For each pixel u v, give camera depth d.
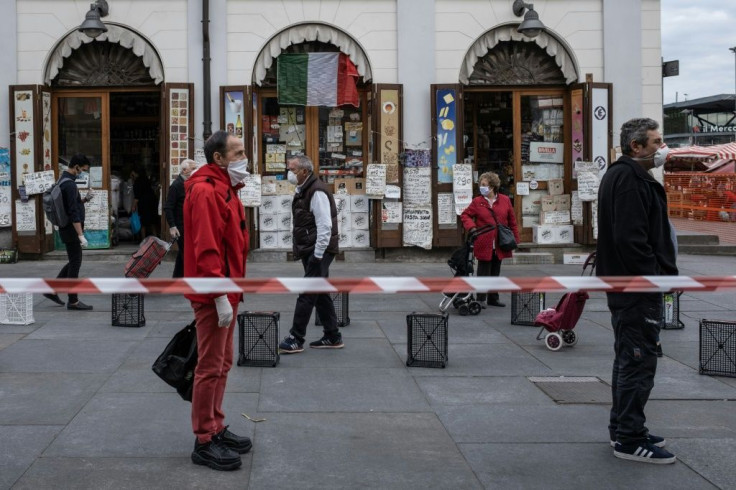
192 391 4.89
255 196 13.38
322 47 13.66
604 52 13.73
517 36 13.68
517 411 5.88
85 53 13.61
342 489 4.42
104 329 8.54
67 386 6.39
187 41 13.36
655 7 13.78
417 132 13.59
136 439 5.18
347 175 13.90
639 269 4.73
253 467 4.73
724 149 27.81
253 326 7.10
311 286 4.78
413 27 13.50
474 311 9.59
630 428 4.86
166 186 13.30
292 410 5.84
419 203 13.53
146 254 9.85
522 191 14.19
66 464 4.74
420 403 6.05
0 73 13.31
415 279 4.92
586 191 13.60
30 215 13.29
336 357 7.46
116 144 15.41
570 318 7.74
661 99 13.84
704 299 10.80
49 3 13.30
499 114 14.31
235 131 13.30
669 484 4.51
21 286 4.69
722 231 19.12
